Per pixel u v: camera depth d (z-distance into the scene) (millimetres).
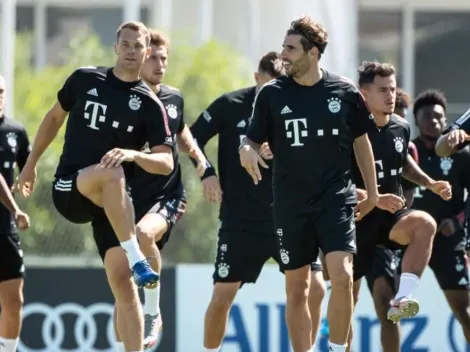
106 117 25766
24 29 61406
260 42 56281
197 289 38875
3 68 49156
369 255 29781
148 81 30469
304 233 26375
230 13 57094
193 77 48562
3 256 33406
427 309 38469
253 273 32344
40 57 61344
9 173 33812
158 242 30656
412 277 28250
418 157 34344
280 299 38531
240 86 49188
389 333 32000
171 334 38688
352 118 26375
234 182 32156
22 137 34125
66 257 41781
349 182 26391
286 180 26391
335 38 56438
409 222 28875
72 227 41906
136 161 25109
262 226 31859
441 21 61250
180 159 43000
